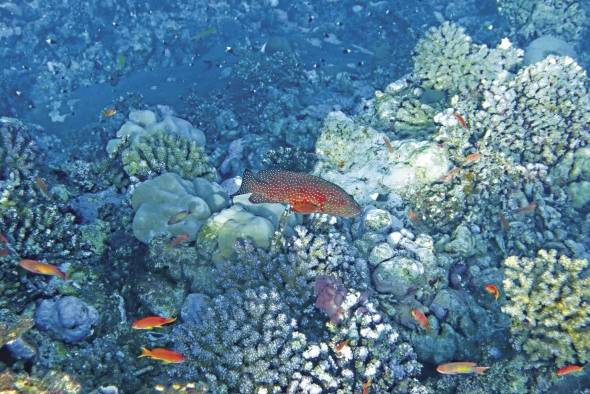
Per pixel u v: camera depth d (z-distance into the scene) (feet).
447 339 4.41
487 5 13.80
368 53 14.29
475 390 4.06
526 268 4.35
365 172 5.94
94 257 4.61
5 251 3.82
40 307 3.77
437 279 4.75
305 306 4.21
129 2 15.03
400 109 6.90
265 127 9.48
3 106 12.21
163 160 5.56
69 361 3.55
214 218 4.72
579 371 4.00
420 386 3.83
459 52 7.43
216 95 11.24
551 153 6.14
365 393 3.51
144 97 12.69
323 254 4.42
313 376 3.67
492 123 6.13
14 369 3.22
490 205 5.60
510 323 4.48
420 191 5.56
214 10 15.64
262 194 2.90
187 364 3.66
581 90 6.52
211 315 3.87
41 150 5.95
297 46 14.34
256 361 3.64
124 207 5.28
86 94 13.37
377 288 4.58
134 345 3.92
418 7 14.38
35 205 4.50
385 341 4.02
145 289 4.31
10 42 13.83
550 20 10.55
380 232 5.03
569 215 5.87
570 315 4.05
